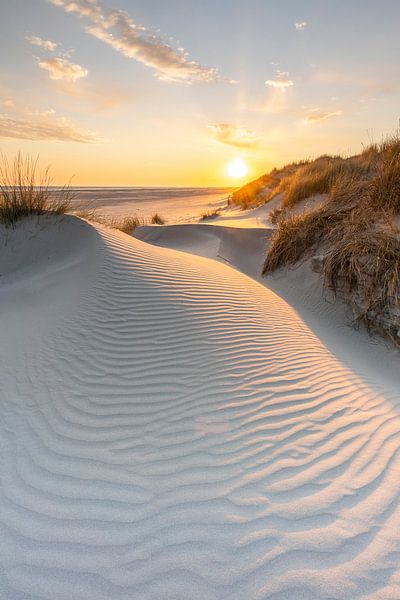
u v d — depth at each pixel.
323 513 1.79
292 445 2.30
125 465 2.15
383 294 4.27
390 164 6.14
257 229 9.23
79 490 1.98
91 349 3.34
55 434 2.42
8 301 4.77
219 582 1.49
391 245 4.48
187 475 2.07
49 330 3.71
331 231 5.95
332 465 2.12
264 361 3.33
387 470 2.08
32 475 2.10
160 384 2.91
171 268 5.23
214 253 8.38
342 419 2.59
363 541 1.64
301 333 4.22
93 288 4.32
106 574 1.54
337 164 11.29
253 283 6.06
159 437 2.38
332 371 3.33
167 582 1.50
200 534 1.71
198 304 4.25
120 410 2.63
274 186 19.27
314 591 1.44
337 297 5.20
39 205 6.84
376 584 1.46
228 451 2.25
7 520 1.81
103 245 5.39
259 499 1.89
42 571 1.56
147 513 1.83
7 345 3.57
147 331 3.59
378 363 3.94
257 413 2.61
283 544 1.64
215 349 3.41
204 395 2.79
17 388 2.92
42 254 6.10
